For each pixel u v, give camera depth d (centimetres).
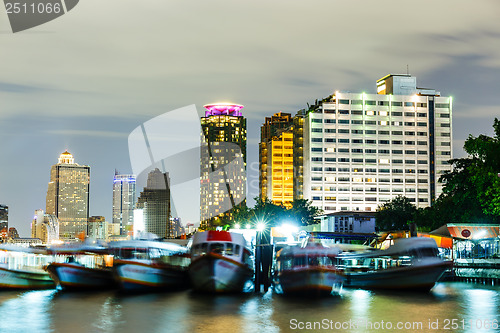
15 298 5575
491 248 8012
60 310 4831
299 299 5375
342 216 15550
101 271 6231
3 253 7219
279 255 5869
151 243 6028
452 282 7219
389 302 5222
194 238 5894
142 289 5834
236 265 5622
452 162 10306
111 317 4497
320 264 5547
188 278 6278
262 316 4512
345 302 5219
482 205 8588
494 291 6084
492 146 8238
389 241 7938
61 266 5978
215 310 4781
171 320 4362
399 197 18700
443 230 7675
